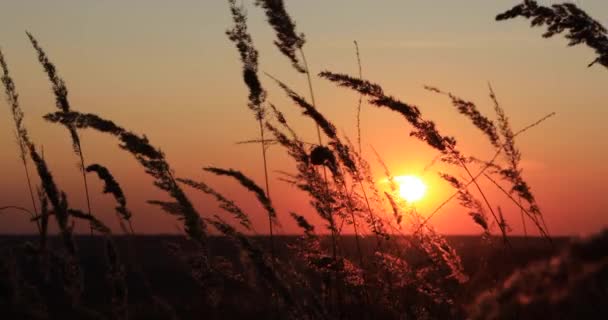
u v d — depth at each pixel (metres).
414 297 4.69
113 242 5.74
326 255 5.04
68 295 5.38
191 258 4.98
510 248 4.04
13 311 4.82
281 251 5.08
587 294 1.07
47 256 5.56
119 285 5.59
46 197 5.82
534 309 1.13
